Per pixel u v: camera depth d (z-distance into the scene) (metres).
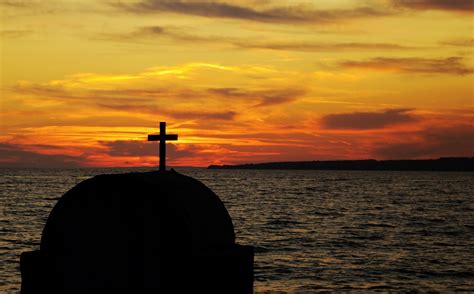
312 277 24.58
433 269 26.83
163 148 12.31
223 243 10.95
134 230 10.38
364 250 32.66
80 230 10.60
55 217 10.71
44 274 10.69
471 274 25.83
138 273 10.36
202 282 10.22
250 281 10.91
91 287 10.53
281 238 37.72
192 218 10.45
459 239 38.50
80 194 10.61
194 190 11.20
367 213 59.84
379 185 148.88
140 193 10.38
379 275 25.34
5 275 23.17
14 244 32.75
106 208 10.50
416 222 50.62
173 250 10.23
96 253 10.52
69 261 10.62
